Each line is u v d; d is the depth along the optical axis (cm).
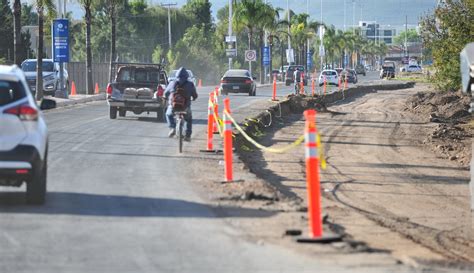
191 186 3888
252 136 7775
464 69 4369
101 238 2636
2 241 2559
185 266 2272
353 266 2319
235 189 3822
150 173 4331
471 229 3903
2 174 3073
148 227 2847
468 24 10706
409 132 9225
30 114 3112
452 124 10238
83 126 7394
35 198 3253
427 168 6400
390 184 5469
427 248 3175
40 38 11875
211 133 5503
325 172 5919
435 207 4609
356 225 3600
